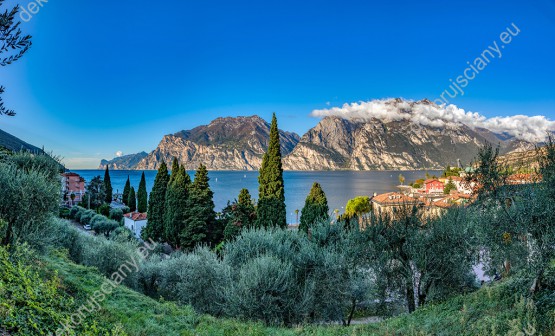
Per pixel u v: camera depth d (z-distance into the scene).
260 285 19.84
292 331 17.69
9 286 10.64
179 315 18.11
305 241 27.53
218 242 54.69
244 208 48.53
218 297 22.59
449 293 21.92
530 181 14.40
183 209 52.94
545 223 13.24
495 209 14.95
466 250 21.50
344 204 144.25
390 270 23.22
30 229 15.96
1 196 15.10
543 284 14.15
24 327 8.98
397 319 18.19
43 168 21.52
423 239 22.02
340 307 22.38
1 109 7.84
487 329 12.37
